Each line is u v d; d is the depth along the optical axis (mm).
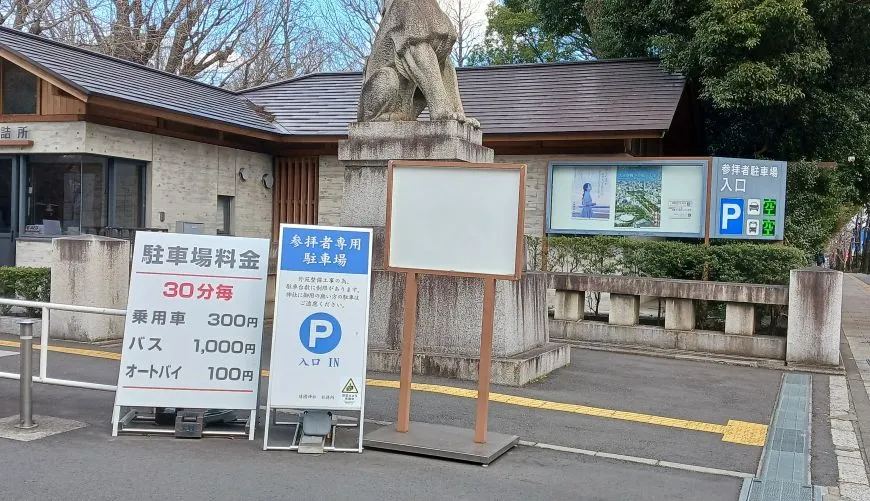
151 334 6008
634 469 5773
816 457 6332
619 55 20719
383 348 8969
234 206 16891
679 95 16016
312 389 5824
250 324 6094
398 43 9125
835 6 15344
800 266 12195
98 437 6062
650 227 14055
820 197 16516
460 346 8688
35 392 7566
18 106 14273
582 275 11977
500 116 16344
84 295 10195
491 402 7586
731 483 5527
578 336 11922
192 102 15734
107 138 13805
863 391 9211
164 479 5121
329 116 17922
